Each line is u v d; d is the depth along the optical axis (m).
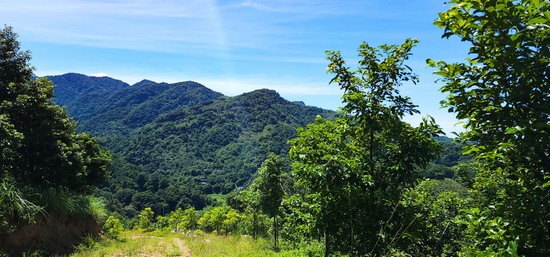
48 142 10.31
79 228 9.88
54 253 7.82
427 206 6.95
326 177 4.09
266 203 11.59
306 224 4.79
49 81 11.48
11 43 10.23
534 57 2.22
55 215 8.80
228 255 9.61
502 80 2.44
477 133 2.88
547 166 2.33
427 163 4.56
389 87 5.00
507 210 2.42
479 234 2.65
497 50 2.50
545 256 2.10
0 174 8.63
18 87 10.01
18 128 9.78
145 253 9.52
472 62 2.64
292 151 4.88
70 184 11.85
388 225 4.18
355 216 4.30
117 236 12.07
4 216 6.85
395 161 4.62
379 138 5.12
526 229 2.34
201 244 11.72
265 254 9.24
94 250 8.84
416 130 4.71
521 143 2.24
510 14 2.19
